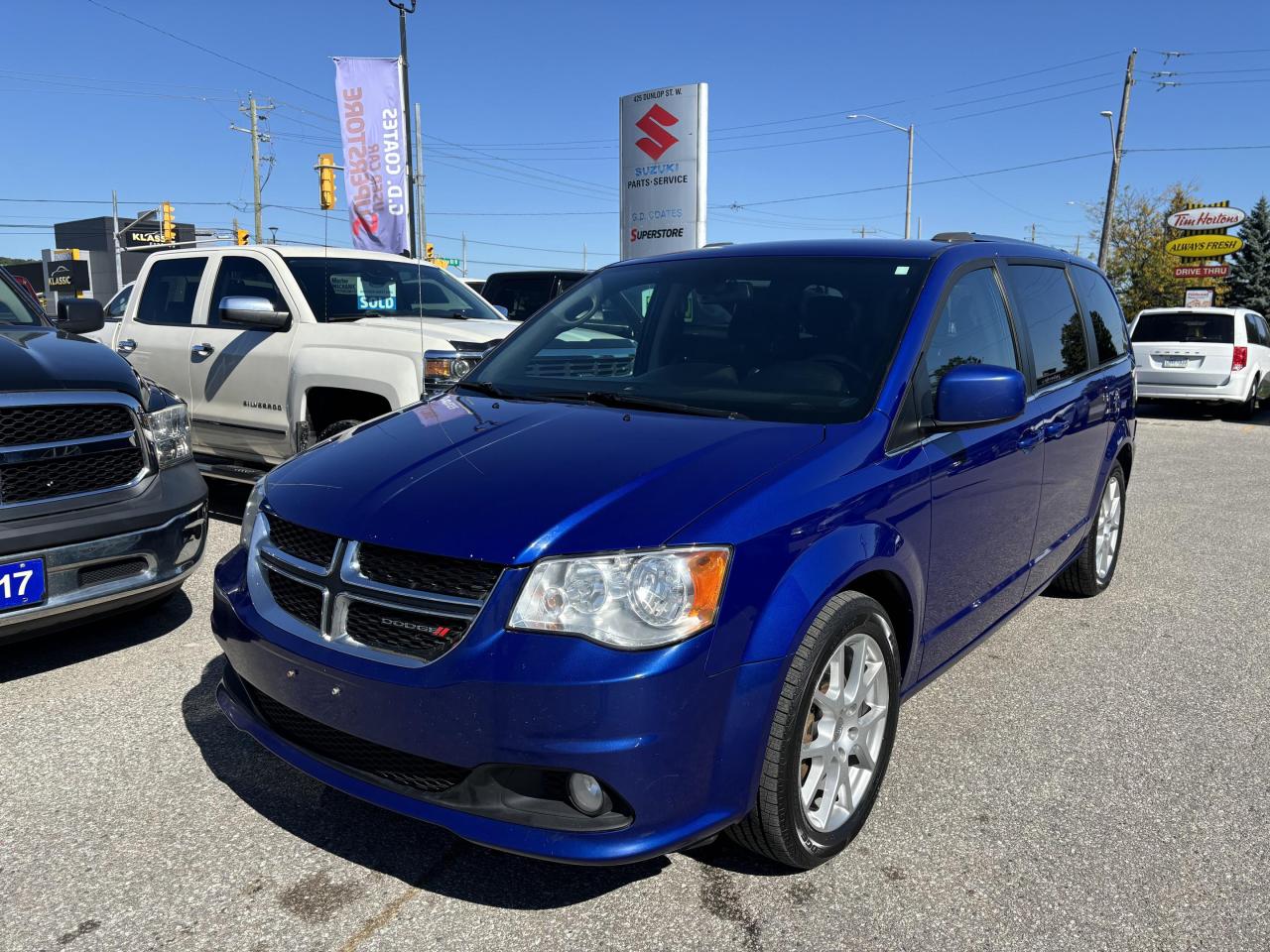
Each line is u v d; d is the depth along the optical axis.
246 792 3.05
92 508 3.72
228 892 2.55
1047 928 2.45
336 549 2.50
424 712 2.28
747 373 3.21
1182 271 29.02
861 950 2.36
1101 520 5.20
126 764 3.21
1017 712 3.79
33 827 2.83
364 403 6.09
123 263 70.25
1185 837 2.89
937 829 2.91
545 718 2.19
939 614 3.19
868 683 2.80
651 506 2.36
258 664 2.65
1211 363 14.95
